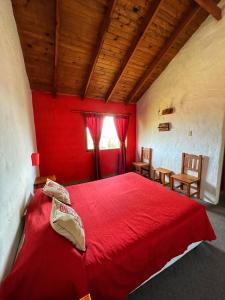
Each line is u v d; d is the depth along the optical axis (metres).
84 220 1.44
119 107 4.20
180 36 2.75
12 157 1.17
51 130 3.38
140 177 2.63
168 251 1.27
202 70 2.67
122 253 1.06
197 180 2.77
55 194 1.63
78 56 2.63
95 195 1.98
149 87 3.92
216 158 2.60
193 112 2.91
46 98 3.24
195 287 1.30
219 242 1.79
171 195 1.91
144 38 2.61
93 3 2.02
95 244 1.12
